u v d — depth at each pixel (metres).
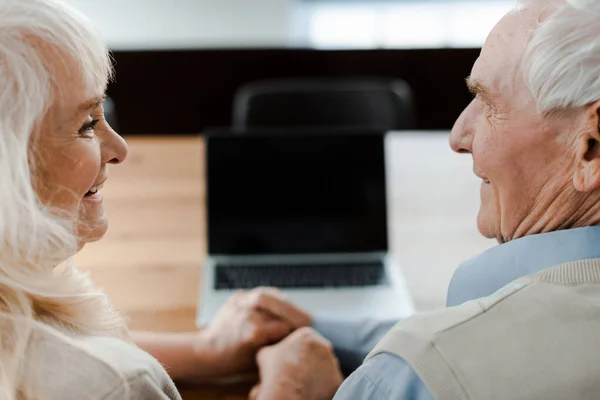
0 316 0.57
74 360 0.58
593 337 0.58
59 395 0.57
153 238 1.50
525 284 0.62
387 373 0.60
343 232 1.45
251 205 1.46
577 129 0.64
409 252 1.46
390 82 3.34
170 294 1.31
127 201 1.63
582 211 0.68
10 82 0.56
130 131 3.40
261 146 1.48
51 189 0.62
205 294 1.31
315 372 0.97
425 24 4.79
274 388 0.96
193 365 1.05
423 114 3.37
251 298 1.08
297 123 2.06
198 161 1.80
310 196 1.47
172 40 4.45
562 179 0.67
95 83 0.63
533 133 0.67
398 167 1.79
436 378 0.56
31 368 0.57
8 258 0.58
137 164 1.78
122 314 0.78
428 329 0.60
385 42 4.81
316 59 3.33
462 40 4.84
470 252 1.45
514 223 0.72
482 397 0.55
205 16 4.41
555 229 0.70
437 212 1.60
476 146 0.72
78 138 0.63
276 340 1.05
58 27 0.59
